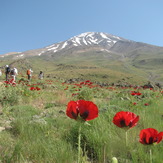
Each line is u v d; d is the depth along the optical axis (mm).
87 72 118875
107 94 14000
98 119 4234
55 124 4789
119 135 3715
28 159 2918
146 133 1765
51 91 13430
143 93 14133
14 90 9195
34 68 133875
